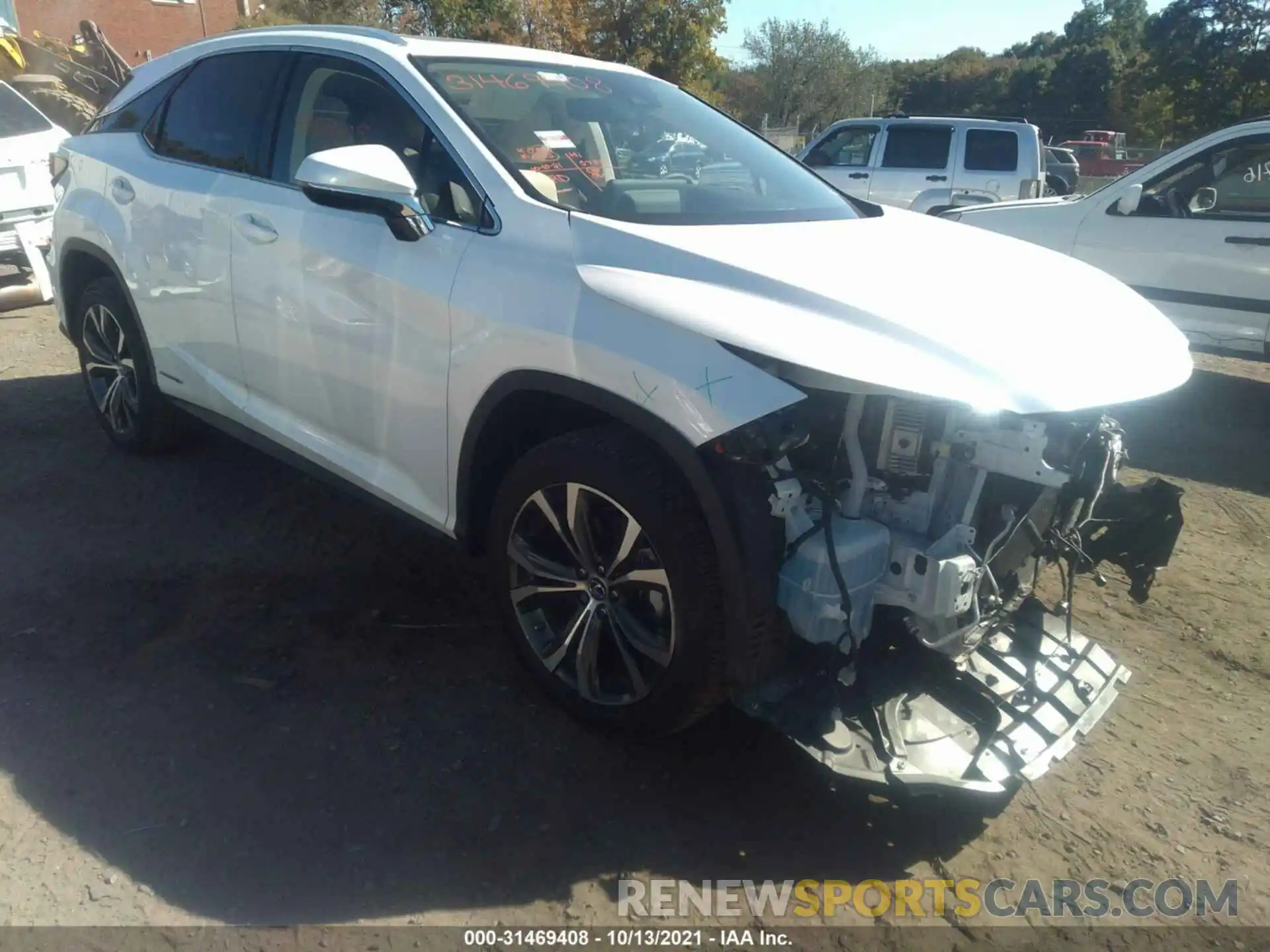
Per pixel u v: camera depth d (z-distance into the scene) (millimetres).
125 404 4609
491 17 27562
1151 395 2500
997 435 2391
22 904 2256
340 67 3496
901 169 12102
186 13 27766
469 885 2391
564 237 2744
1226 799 2881
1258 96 44375
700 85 36312
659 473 2518
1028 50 91750
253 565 3777
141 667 3117
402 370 3072
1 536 3895
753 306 2432
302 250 3322
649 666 2729
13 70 14570
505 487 2871
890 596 2496
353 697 3033
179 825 2504
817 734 2430
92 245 4395
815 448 2494
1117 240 6980
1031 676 2861
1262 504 5051
